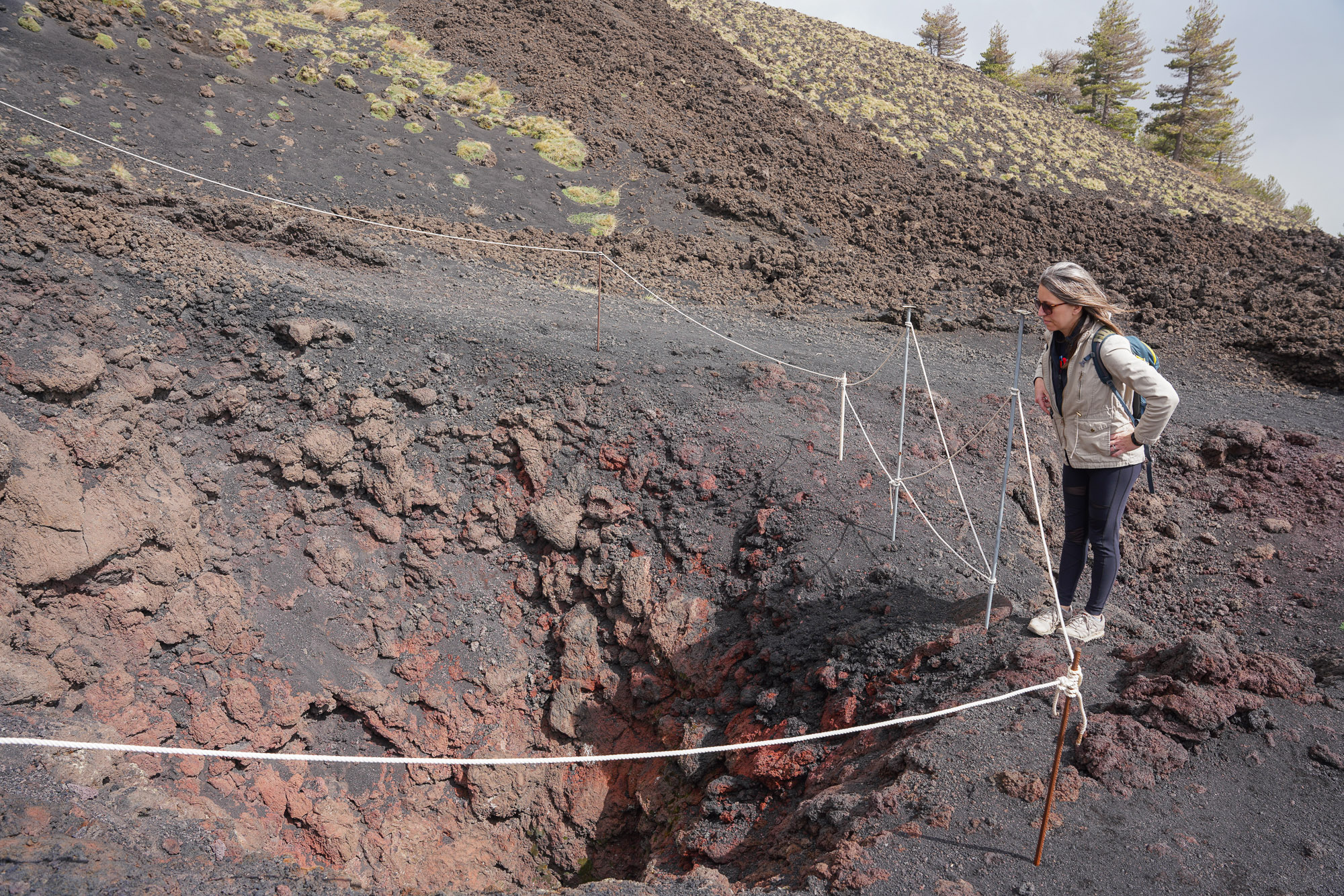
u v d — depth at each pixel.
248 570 6.90
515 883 6.43
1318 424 7.62
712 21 25.48
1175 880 2.95
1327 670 3.97
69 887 2.96
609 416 7.77
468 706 6.89
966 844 3.22
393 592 7.23
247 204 10.40
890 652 4.84
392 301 8.98
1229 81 39.41
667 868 4.68
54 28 13.02
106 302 7.31
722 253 13.77
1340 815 3.11
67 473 5.76
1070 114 26.75
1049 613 4.52
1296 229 17.81
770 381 8.34
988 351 10.66
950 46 49.41
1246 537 6.00
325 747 6.62
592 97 17.84
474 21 19.19
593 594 7.01
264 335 7.81
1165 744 3.50
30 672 4.84
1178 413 7.93
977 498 6.59
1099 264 14.18
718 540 6.72
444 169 14.27
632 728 6.56
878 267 13.88
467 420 7.80
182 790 5.63
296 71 15.12
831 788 4.04
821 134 19.39
